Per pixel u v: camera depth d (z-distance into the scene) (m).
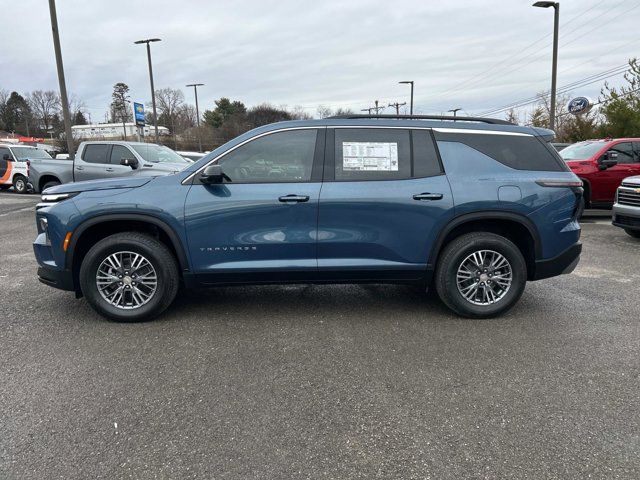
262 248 4.23
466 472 2.33
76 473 2.33
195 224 4.16
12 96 97.38
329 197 4.18
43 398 3.01
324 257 4.28
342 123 4.33
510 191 4.26
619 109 19.69
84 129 82.62
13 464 2.39
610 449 2.50
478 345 3.84
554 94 20.55
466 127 4.40
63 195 4.29
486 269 4.38
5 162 18.12
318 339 3.97
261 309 4.73
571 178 4.38
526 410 2.88
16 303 4.91
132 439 2.59
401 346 3.82
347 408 2.90
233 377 3.30
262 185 4.21
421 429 2.68
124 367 3.45
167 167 11.13
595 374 3.34
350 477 2.30
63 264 4.24
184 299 5.06
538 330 4.16
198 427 2.71
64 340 3.94
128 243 4.18
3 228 9.96
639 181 7.99
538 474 2.31
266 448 2.52
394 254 4.29
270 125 4.33
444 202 4.22
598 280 5.82
